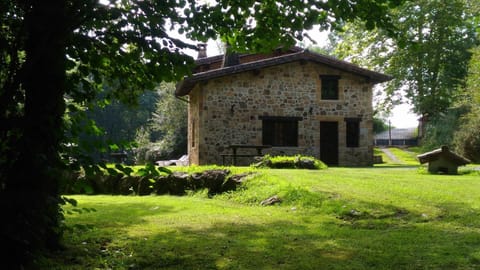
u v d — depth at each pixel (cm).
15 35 381
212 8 480
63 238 518
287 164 1313
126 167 369
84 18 398
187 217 696
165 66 453
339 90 1972
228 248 495
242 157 1836
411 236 537
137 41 428
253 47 541
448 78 3294
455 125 2925
